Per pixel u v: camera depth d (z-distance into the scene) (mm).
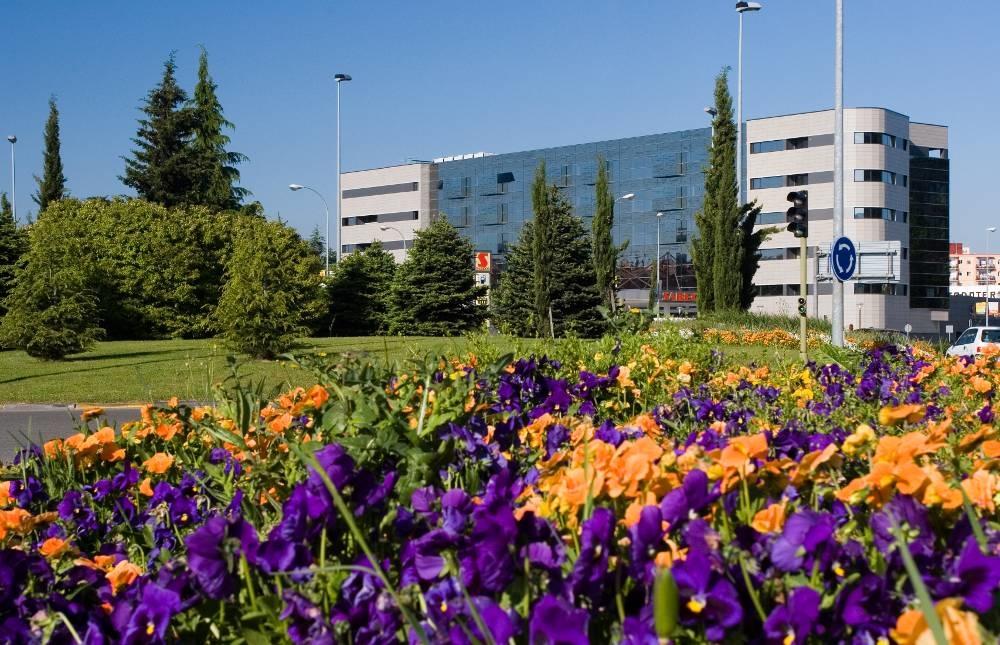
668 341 10547
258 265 19594
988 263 194625
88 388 14898
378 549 2031
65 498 2920
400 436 2797
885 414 2207
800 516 1604
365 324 41688
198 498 2893
